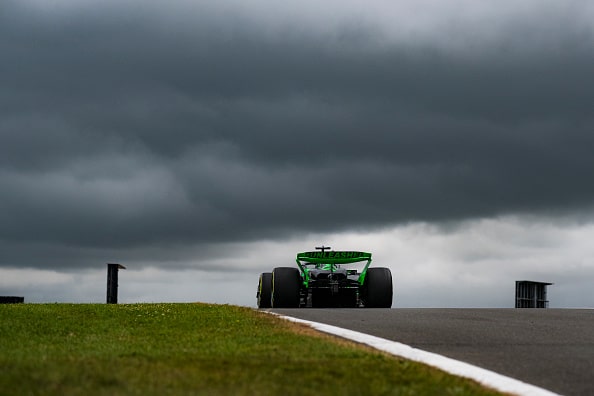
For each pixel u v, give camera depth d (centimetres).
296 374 2062
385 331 3147
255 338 2883
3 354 2516
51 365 2103
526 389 2081
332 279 4981
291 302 4884
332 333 3050
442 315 3831
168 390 1833
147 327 3341
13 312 3753
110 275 5391
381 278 4972
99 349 2673
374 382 2005
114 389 1833
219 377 1992
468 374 2256
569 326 3391
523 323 3491
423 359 2486
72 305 4181
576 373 2323
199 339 2912
